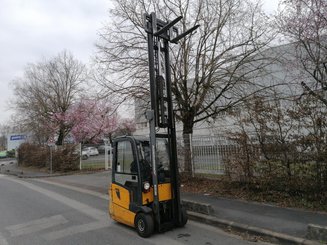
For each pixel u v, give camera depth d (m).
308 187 7.74
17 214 8.81
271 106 8.45
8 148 56.81
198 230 6.53
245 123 8.88
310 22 8.62
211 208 7.34
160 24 7.06
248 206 7.92
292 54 9.88
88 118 28.17
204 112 12.43
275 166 8.31
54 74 30.42
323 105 7.48
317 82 8.56
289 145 8.00
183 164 11.96
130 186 6.61
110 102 12.59
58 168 24.28
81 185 15.20
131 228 6.84
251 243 5.68
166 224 6.35
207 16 11.30
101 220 7.74
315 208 7.25
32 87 31.16
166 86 6.86
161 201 6.39
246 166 9.00
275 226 6.16
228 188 9.77
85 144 25.80
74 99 30.36
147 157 6.56
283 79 10.90
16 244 6.09
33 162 29.95
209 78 11.37
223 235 6.18
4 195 12.66
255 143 8.75
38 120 31.16
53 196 12.02
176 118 12.39
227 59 11.23
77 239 6.23
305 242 5.26
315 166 7.55
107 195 12.01
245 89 11.55
